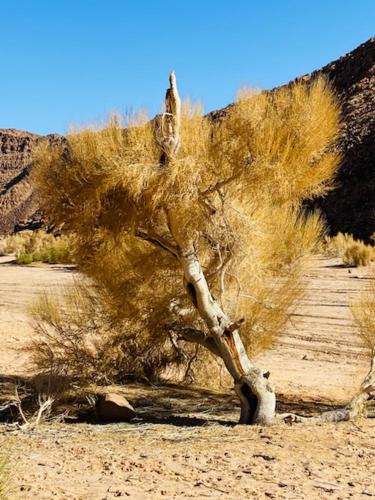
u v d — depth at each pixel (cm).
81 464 694
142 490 605
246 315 1075
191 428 868
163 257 1058
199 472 663
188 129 844
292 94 853
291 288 1100
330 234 6862
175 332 1099
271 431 831
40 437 830
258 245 1000
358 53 10400
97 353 1148
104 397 941
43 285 3130
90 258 1020
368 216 6719
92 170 841
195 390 1151
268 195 903
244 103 832
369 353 1002
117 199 856
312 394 1132
